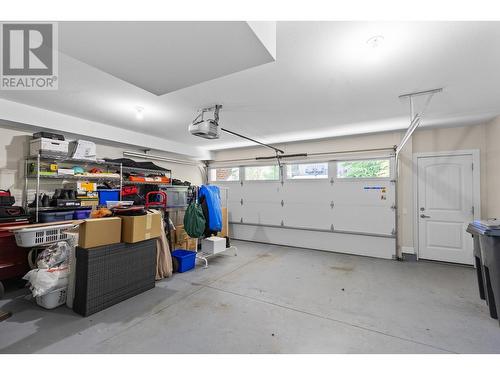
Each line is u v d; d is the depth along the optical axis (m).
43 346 1.91
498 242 2.23
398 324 2.30
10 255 3.07
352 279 3.52
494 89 2.73
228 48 1.43
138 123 4.16
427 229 4.50
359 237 5.06
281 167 6.03
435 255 4.44
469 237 4.19
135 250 2.89
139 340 2.01
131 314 2.43
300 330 2.18
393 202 4.73
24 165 3.67
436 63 2.17
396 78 2.47
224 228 5.96
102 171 4.62
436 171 4.44
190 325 2.24
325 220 5.42
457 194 4.29
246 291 3.04
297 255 4.93
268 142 5.78
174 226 4.57
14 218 3.10
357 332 2.16
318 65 2.22
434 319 2.40
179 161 6.45
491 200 3.90
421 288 3.19
